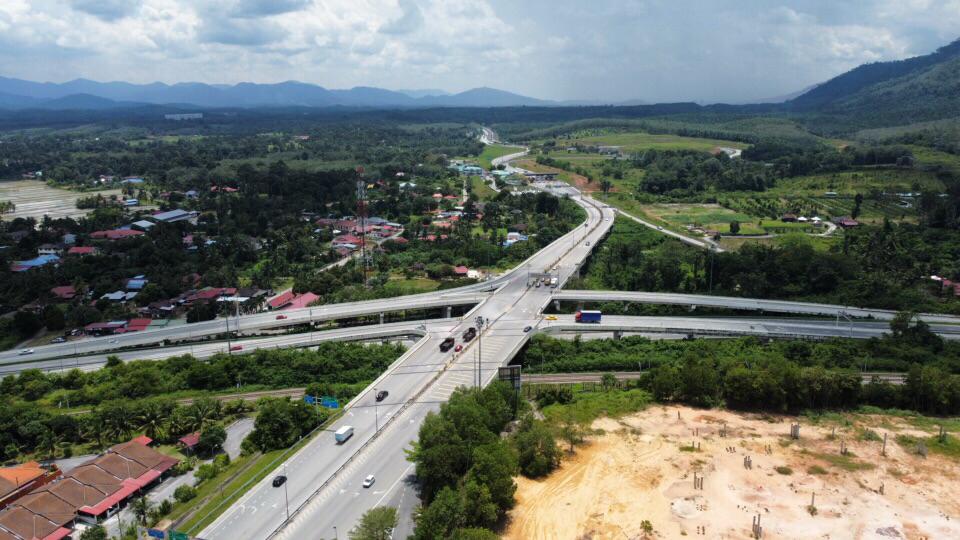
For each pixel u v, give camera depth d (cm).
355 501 11856
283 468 12938
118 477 13112
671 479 12950
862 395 16712
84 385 18350
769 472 13275
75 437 15350
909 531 11375
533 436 13325
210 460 14450
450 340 19575
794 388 16250
